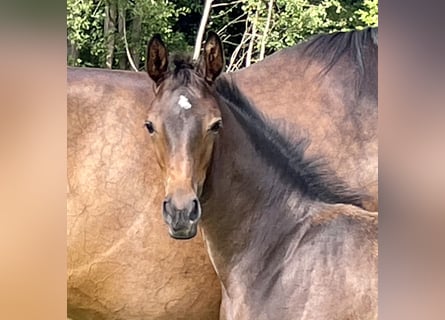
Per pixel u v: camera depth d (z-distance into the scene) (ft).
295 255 10.82
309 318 10.50
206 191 10.73
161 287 12.36
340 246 10.65
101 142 12.22
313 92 12.43
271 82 12.65
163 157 10.09
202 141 10.05
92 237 12.20
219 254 11.19
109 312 12.57
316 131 12.15
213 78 10.66
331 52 12.60
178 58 10.50
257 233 11.03
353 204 11.21
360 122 12.10
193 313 12.59
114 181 12.18
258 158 11.03
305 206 11.04
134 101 12.39
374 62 12.30
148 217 12.20
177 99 10.08
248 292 11.00
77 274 12.30
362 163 11.95
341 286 10.46
